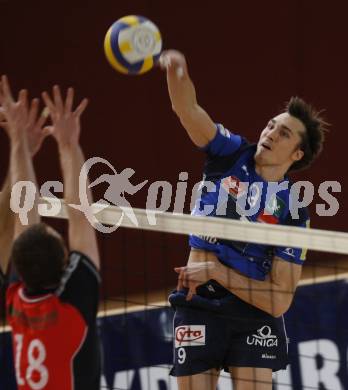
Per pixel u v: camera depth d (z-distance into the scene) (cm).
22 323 1088
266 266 1437
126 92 2217
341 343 1866
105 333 1914
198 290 1445
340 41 2136
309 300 1909
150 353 1892
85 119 2244
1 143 2225
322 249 1305
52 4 2238
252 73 2177
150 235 2138
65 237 1942
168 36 2205
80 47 2230
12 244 1166
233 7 2177
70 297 1074
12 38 2262
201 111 1429
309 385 1867
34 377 1073
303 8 2150
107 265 2150
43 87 2255
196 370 1438
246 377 1445
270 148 1452
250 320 1437
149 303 2112
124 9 2206
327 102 2148
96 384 1088
